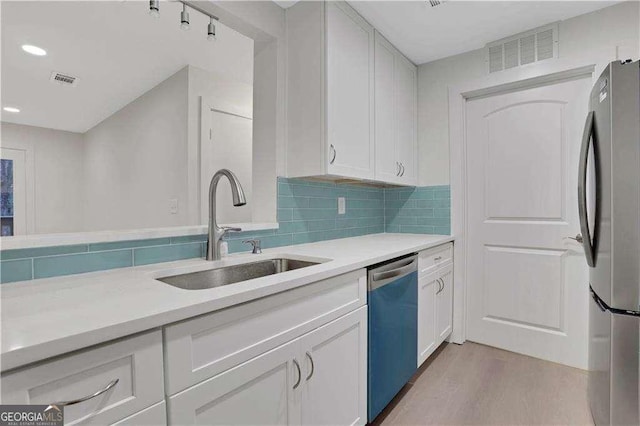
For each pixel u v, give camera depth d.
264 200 1.93
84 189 5.03
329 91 1.75
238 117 3.20
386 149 2.27
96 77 3.08
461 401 1.79
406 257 1.85
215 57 2.71
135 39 2.43
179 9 2.01
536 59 2.19
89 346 0.64
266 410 1.00
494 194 2.46
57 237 1.08
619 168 1.24
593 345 1.56
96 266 1.16
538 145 2.28
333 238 2.30
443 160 2.63
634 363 1.22
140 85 3.28
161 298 0.84
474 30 2.20
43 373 0.59
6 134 4.46
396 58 2.42
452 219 2.58
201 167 2.86
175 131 2.98
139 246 1.27
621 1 1.90
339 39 1.82
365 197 2.68
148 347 0.73
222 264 1.41
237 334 0.91
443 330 2.38
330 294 1.26
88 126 4.69
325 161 1.74
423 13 2.00
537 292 2.29
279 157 1.89
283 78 1.91
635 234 1.21
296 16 1.87
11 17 2.15
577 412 1.69
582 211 1.49
